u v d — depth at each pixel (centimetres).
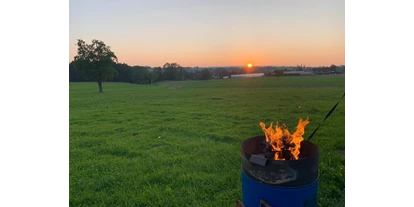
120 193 284
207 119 795
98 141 545
